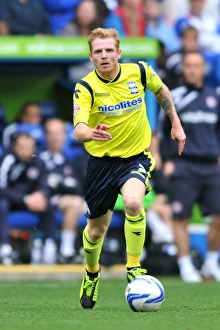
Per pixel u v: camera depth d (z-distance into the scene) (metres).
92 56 23.44
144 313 22.22
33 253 44.56
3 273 42.16
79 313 22.66
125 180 23.05
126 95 23.64
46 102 50.22
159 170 45.50
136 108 23.77
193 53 47.53
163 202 45.00
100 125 21.62
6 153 43.56
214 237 43.38
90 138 22.00
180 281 41.22
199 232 46.88
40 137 47.38
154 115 47.91
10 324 19.42
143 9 53.94
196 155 42.09
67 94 50.66
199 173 42.25
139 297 22.36
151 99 47.81
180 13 59.69
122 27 51.19
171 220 44.50
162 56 51.12
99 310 23.78
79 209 44.44
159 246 44.84
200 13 57.56
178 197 42.25
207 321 20.30
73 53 47.38
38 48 47.00
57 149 45.28
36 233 44.75
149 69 24.12
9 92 49.62
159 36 54.09
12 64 49.38
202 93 42.56
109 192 23.67
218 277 43.69
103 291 33.81
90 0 50.41
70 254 44.12
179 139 24.34
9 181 43.19
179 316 21.52
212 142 42.41
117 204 43.88
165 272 44.78
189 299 28.75
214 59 55.38
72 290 34.06
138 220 22.81
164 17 58.94
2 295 30.97
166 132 42.50
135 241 22.98
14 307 25.09
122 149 23.66
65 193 44.56
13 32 48.62
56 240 45.38
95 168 23.75
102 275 44.03
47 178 44.09
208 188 42.66
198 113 42.28
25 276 42.53
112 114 23.59
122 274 44.50
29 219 43.44
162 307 24.59
